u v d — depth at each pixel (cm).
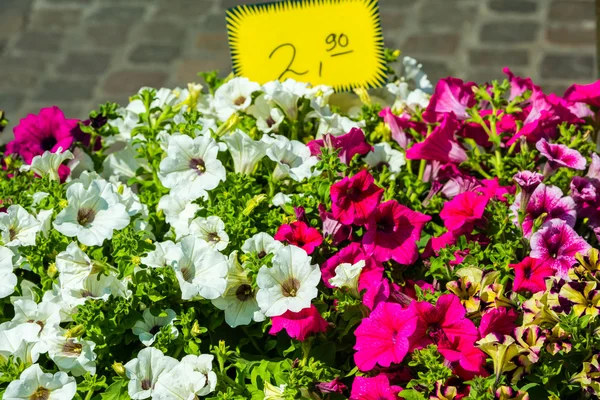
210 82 247
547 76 502
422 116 221
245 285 169
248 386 163
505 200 186
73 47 570
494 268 167
